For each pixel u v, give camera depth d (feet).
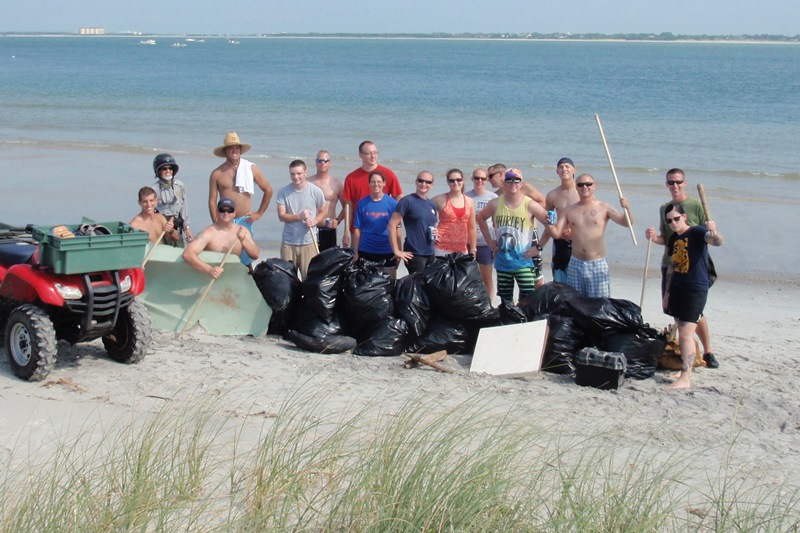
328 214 31.86
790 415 21.84
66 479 15.62
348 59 410.52
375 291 26.40
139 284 23.18
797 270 42.55
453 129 100.42
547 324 25.64
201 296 27.58
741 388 24.02
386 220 29.73
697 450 19.17
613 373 23.32
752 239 48.70
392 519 13.05
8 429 18.86
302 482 14.46
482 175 30.89
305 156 77.61
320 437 17.02
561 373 25.20
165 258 27.66
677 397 22.97
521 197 28.45
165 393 21.57
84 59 380.58
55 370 23.39
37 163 73.20
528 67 315.37
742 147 87.04
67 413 19.92
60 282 21.72
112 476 14.51
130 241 22.06
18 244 24.43
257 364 24.43
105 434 17.56
